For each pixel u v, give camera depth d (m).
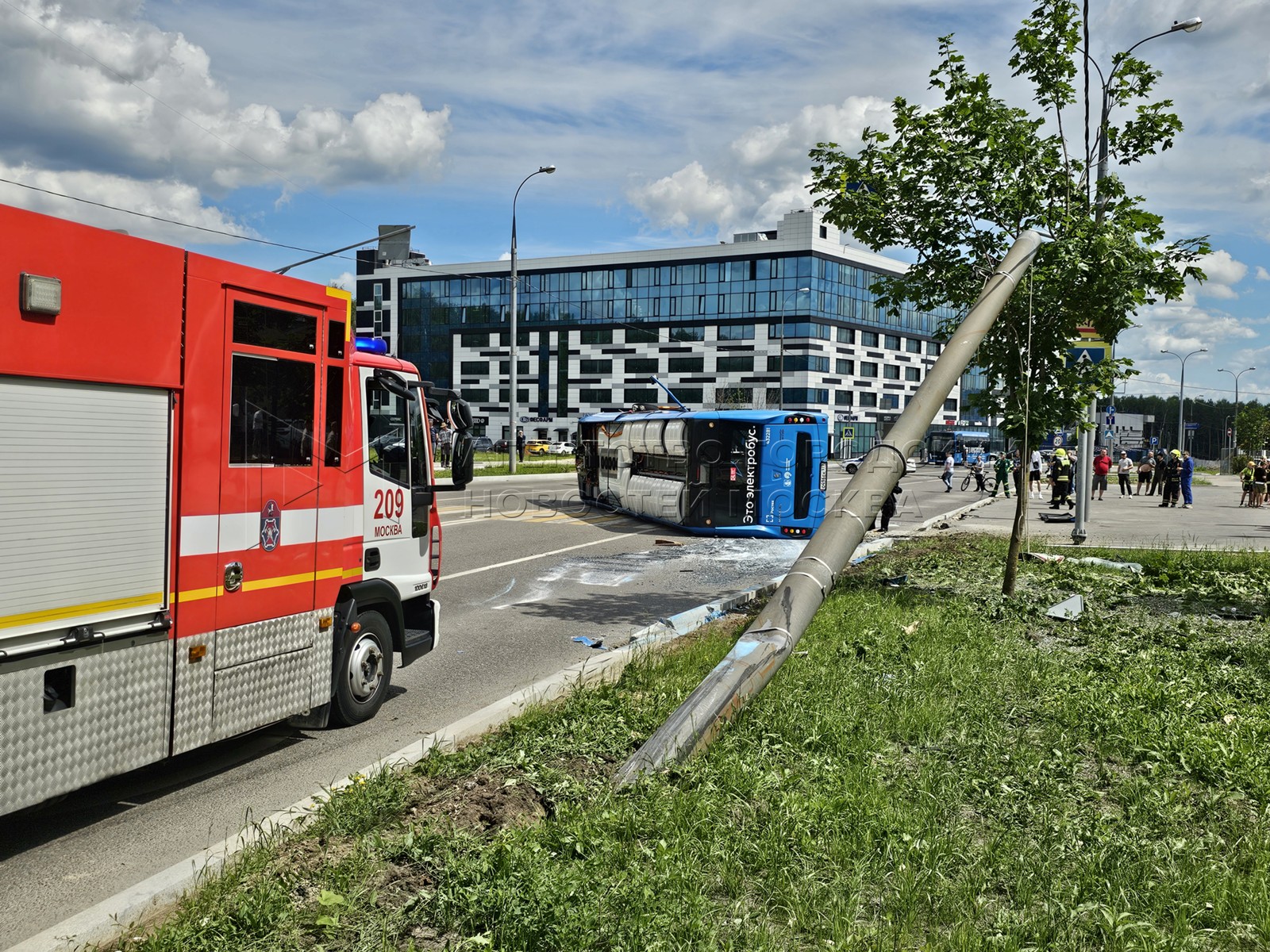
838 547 7.30
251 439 5.43
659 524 21.39
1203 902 3.84
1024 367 10.82
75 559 4.34
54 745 4.27
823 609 10.04
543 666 8.35
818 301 85.88
